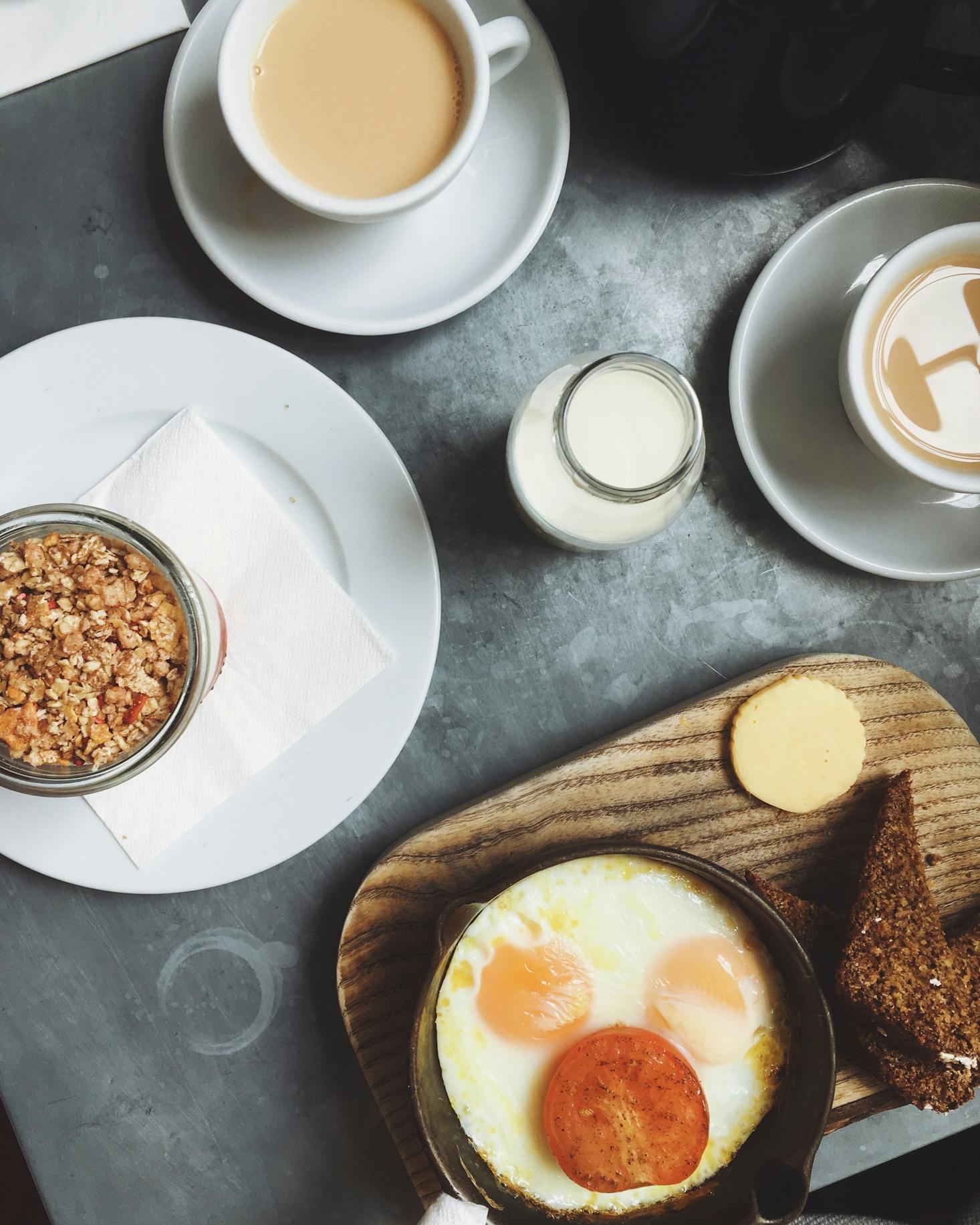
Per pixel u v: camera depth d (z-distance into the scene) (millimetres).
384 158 701
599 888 708
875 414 683
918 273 700
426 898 723
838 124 699
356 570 722
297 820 719
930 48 675
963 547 725
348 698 718
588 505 687
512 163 722
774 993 709
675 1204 702
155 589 697
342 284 716
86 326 706
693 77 686
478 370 753
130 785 715
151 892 715
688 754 730
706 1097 707
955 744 737
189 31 705
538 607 756
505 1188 701
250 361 712
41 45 724
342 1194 746
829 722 728
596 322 754
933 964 699
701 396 754
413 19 694
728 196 755
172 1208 743
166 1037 746
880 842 715
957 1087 701
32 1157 740
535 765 754
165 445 714
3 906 743
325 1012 749
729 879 674
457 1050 703
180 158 705
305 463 720
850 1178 805
